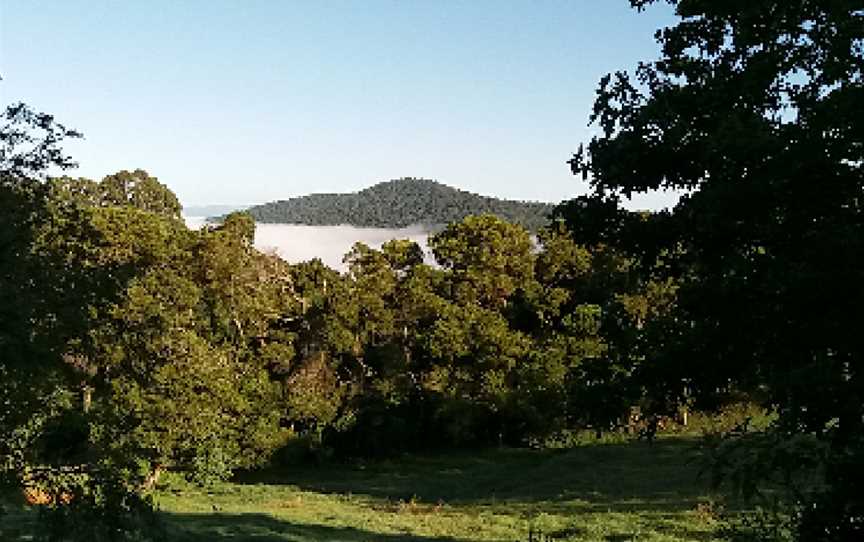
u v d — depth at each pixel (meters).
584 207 9.95
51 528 10.02
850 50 7.43
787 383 6.64
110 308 10.16
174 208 75.88
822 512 7.04
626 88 9.35
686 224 8.95
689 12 9.12
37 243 9.58
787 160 7.29
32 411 9.21
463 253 55.09
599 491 31.48
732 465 7.53
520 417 48.84
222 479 39.81
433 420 51.78
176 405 34.78
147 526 10.89
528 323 56.19
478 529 25.39
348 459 50.03
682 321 9.17
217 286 46.94
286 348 49.94
